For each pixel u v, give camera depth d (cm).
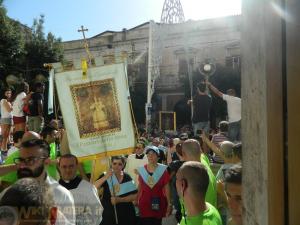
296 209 147
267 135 156
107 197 591
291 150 148
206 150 769
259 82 170
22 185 219
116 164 602
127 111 576
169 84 4391
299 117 147
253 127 183
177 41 4375
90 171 639
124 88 580
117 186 595
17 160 383
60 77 582
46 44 3641
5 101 1057
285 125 150
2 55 3194
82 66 580
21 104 962
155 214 635
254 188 181
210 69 860
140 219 642
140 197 643
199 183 298
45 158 363
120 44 4606
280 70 152
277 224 150
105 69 580
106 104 578
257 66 174
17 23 3400
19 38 3272
